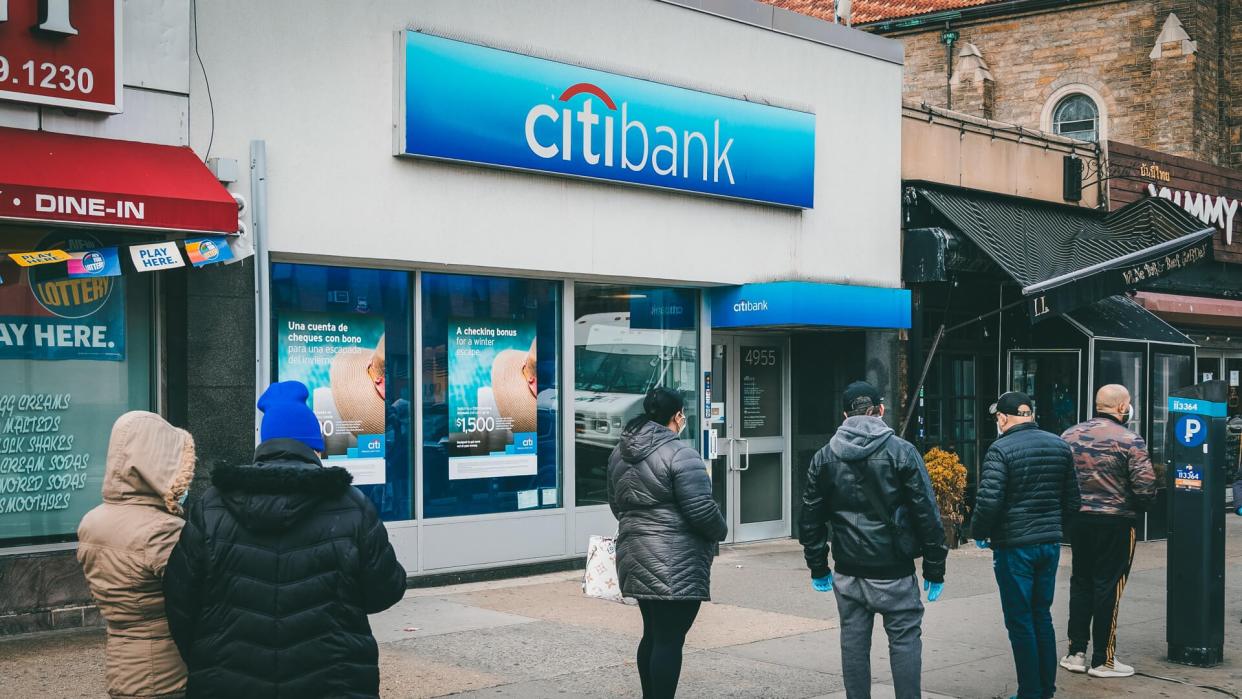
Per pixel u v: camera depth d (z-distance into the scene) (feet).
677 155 35.55
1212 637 24.70
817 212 40.40
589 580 22.59
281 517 11.23
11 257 22.57
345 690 11.34
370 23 28.94
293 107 27.63
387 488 30.66
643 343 37.19
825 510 19.31
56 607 24.64
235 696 11.16
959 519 41.83
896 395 42.06
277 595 11.23
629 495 19.27
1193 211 56.08
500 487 33.17
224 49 26.48
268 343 26.96
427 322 31.63
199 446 25.98
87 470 25.59
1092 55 76.33
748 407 42.45
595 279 35.09
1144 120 74.49
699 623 27.99
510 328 33.58
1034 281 39.75
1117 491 23.47
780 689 21.84
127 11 24.86
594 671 22.68
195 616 11.54
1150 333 47.21
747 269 38.14
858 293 39.09
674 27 35.83
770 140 38.27
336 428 29.63
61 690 20.18
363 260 29.30
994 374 47.32
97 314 25.68
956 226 42.29
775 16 38.96
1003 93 79.82
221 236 25.63
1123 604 31.94
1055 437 21.44
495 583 32.19
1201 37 73.51
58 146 23.77
